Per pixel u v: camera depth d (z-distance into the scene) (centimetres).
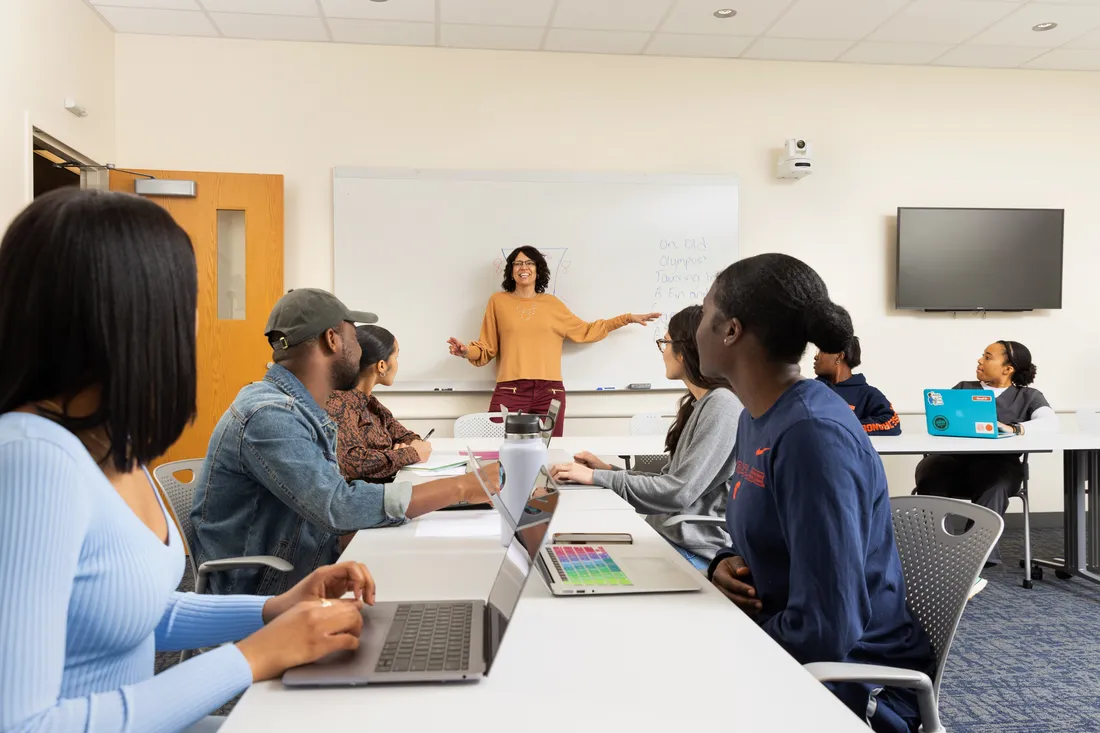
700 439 189
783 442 106
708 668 81
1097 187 491
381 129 441
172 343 71
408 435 264
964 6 393
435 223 442
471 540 140
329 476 148
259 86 431
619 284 456
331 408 218
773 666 82
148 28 413
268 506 156
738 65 464
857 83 473
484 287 446
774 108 468
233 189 417
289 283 435
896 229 475
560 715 70
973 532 125
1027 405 402
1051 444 329
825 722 69
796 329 111
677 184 458
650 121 459
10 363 65
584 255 454
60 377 66
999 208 477
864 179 475
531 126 451
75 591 68
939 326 480
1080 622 296
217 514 154
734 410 190
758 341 114
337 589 98
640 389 458
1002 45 444
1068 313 488
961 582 122
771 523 114
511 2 386
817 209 472
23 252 65
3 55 302
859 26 417
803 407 108
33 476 62
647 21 410
